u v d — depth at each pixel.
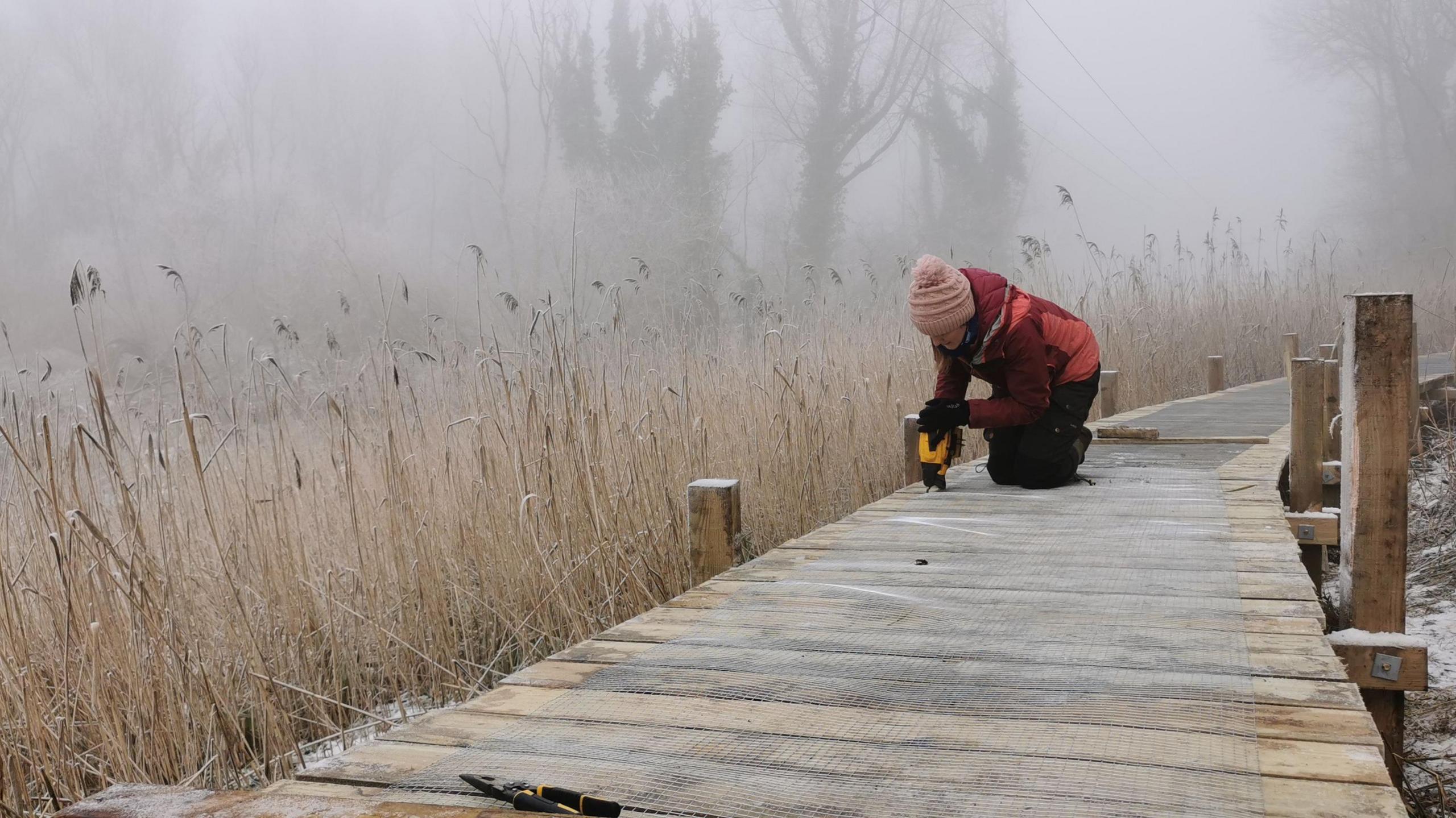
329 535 4.92
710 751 2.07
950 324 4.54
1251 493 4.94
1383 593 3.28
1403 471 3.24
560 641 4.43
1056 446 4.96
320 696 3.79
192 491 4.69
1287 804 1.76
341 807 1.69
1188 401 9.81
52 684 3.59
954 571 3.57
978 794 1.83
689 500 3.89
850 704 2.32
